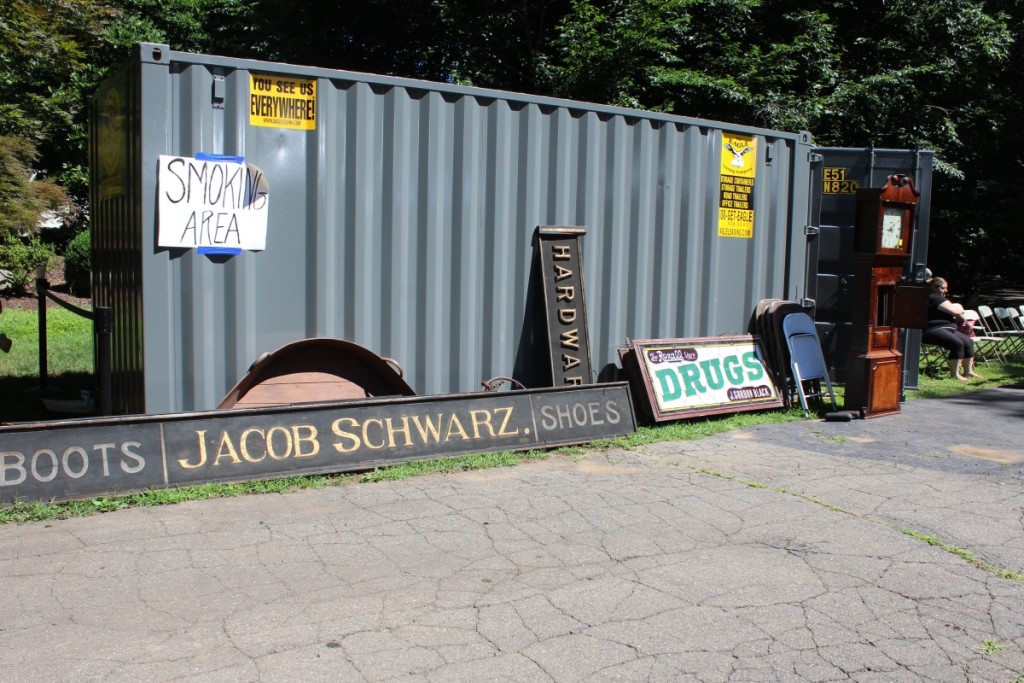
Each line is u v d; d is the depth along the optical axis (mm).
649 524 5453
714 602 4414
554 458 6875
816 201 9742
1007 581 4812
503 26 16906
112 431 5398
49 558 4566
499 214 7367
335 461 6082
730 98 15195
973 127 18891
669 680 3666
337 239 6668
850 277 9914
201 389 6219
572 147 7750
